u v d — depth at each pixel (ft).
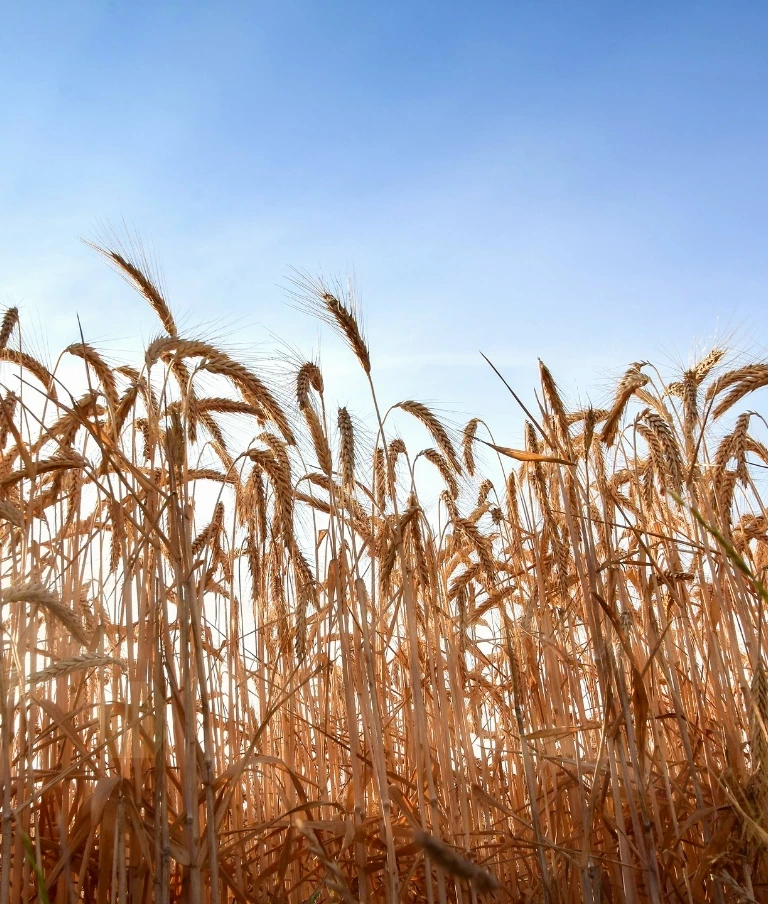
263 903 3.19
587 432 3.26
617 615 3.11
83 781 3.18
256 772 3.54
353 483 3.69
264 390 3.26
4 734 2.83
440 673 3.58
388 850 3.08
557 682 3.75
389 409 3.82
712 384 3.73
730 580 3.68
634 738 3.21
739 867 3.39
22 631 3.13
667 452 3.50
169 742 3.34
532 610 3.73
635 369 3.62
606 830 3.48
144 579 3.19
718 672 3.68
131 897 2.87
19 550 3.56
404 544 3.74
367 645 3.31
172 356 3.14
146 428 3.76
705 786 3.63
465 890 3.29
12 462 3.62
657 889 2.99
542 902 3.50
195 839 2.74
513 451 3.25
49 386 3.61
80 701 3.55
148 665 3.09
